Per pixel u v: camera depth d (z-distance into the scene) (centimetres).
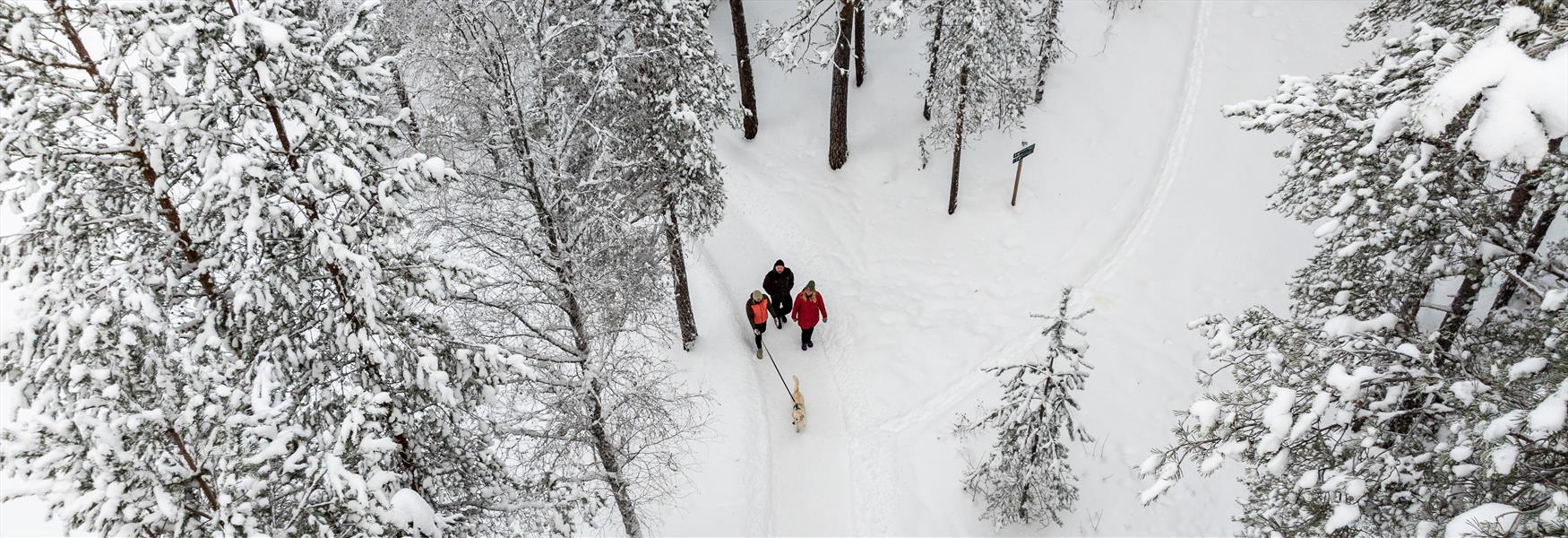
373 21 659
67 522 530
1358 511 622
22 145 545
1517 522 526
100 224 605
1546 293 589
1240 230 1509
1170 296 1422
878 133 1931
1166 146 1708
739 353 1465
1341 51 1786
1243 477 1102
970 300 1524
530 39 832
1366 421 685
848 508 1198
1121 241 1558
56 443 541
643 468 1135
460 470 793
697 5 1280
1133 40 1936
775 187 1884
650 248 1172
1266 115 743
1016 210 1677
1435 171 665
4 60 536
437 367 667
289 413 627
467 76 805
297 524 626
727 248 1758
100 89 579
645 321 1135
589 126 997
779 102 2081
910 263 1647
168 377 597
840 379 1437
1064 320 918
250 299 586
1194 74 1828
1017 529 1102
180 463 582
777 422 1358
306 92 590
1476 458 597
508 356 780
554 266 880
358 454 622
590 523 888
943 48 1483
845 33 1697
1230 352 816
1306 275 926
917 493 1186
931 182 1798
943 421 1287
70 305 571
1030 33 1903
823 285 1653
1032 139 1800
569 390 924
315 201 608
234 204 573
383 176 632
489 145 838
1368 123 679
